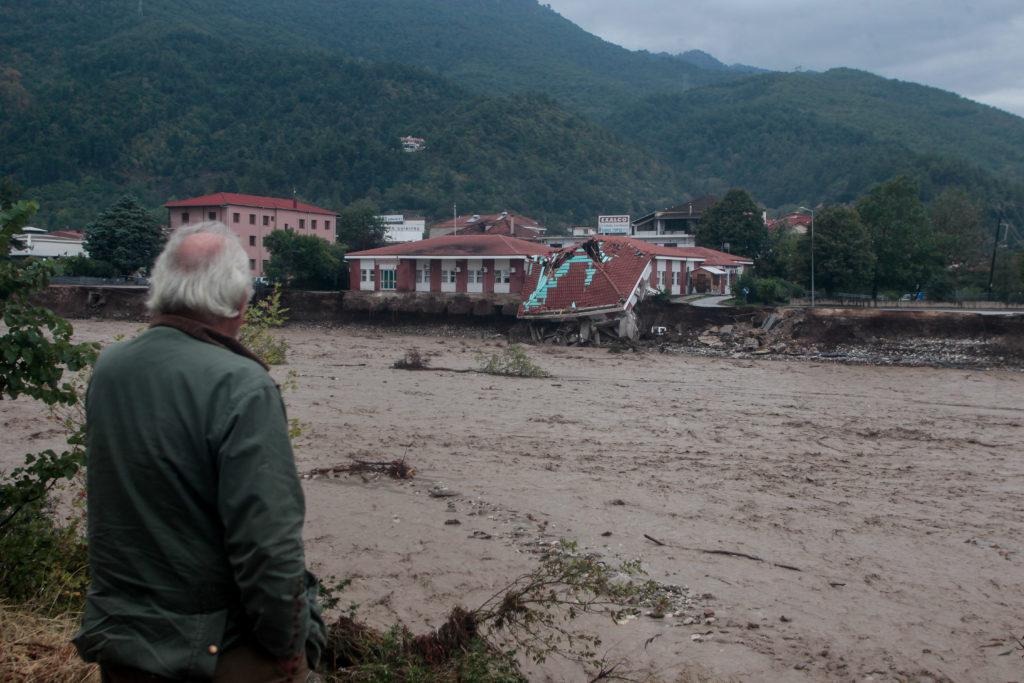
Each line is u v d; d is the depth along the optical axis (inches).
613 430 750.5
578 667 259.4
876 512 485.7
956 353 1477.6
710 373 1326.3
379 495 482.3
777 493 525.3
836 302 2464.3
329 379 1082.7
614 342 1775.3
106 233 2748.5
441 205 6363.2
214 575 94.9
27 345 206.5
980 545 424.2
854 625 313.6
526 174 7244.1
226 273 105.0
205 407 94.3
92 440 99.0
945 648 294.0
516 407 880.9
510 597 240.1
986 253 3661.4
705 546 408.5
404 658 200.5
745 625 307.6
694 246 3334.2
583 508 471.5
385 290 2305.6
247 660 96.5
